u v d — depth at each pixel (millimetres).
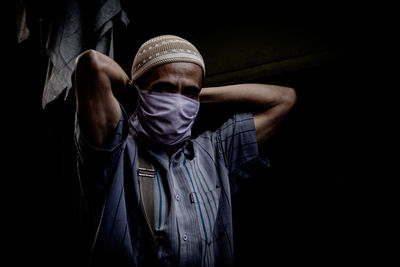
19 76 2447
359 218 1741
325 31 1818
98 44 1270
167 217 870
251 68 1912
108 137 843
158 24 2084
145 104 981
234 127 1256
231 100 1271
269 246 1868
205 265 881
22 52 2359
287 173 1925
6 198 2383
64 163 2295
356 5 1787
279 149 1964
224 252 967
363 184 1771
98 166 826
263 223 1906
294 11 1896
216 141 1230
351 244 1726
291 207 1881
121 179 851
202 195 993
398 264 1621
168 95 959
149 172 933
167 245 829
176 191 942
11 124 2482
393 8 1709
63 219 2248
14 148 2461
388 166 1738
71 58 1252
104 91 808
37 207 2348
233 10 2012
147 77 984
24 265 2256
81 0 1307
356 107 1842
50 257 2238
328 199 1822
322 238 1787
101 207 860
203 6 2062
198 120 2018
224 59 1972
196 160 1104
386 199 1714
